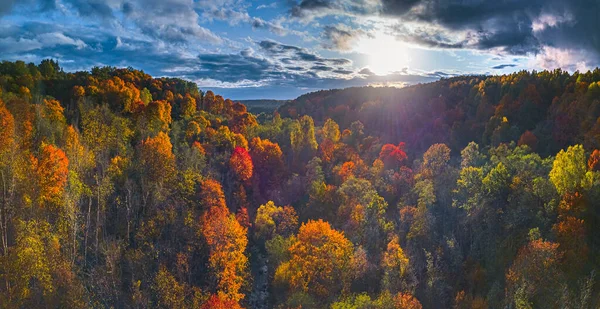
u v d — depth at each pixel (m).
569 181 62.34
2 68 119.38
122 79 154.75
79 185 65.62
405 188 106.69
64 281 51.59
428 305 63.88
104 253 60.28
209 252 71.19
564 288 48.47
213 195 84.44
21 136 68.88
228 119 161.38
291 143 140.75
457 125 142.00
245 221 94.19
